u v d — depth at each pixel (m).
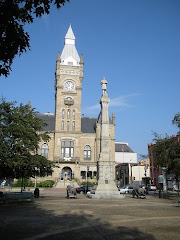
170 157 33.41
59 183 59.81
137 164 84.94
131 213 16.75
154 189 61.62
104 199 29.30
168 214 16.39
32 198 28.55
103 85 36.31
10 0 7.89
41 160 27.41
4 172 26.06
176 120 31.64
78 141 67.88
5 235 10.38
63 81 71.00
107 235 10.22
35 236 10.15
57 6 8.55
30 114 30.31
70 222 13.23
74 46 77.44
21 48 8.67
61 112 69.19
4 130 24.34
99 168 32.31
